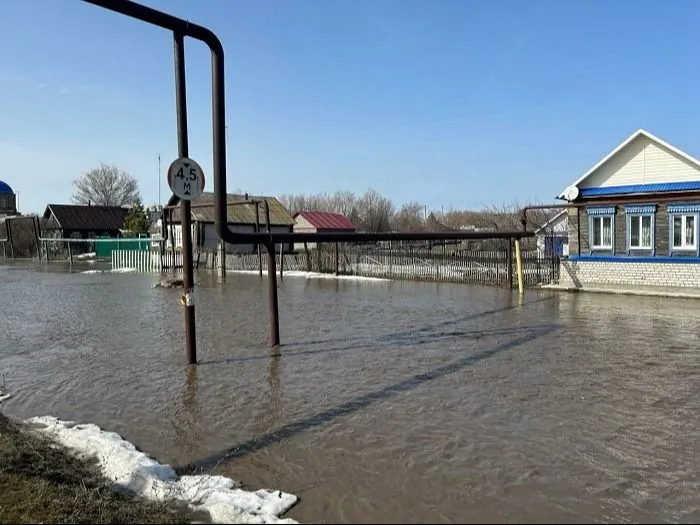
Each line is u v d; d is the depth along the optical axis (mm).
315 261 27281
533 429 5430
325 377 7461
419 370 7820
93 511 3674
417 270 23375
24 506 3686
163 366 8125
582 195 18234
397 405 6219
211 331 11023
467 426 5520
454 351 9086
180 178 7684
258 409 6133
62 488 4031
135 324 11977
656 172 16734
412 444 5059
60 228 49219
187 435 5367
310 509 3861
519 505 3910
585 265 18266
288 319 12562
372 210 74188
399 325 11711
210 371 7809
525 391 6738
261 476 4422
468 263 21688
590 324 11664
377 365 8133
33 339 10352
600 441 5125
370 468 4543
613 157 17547
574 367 7930
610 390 6758
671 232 16438
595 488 4188
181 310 14117
